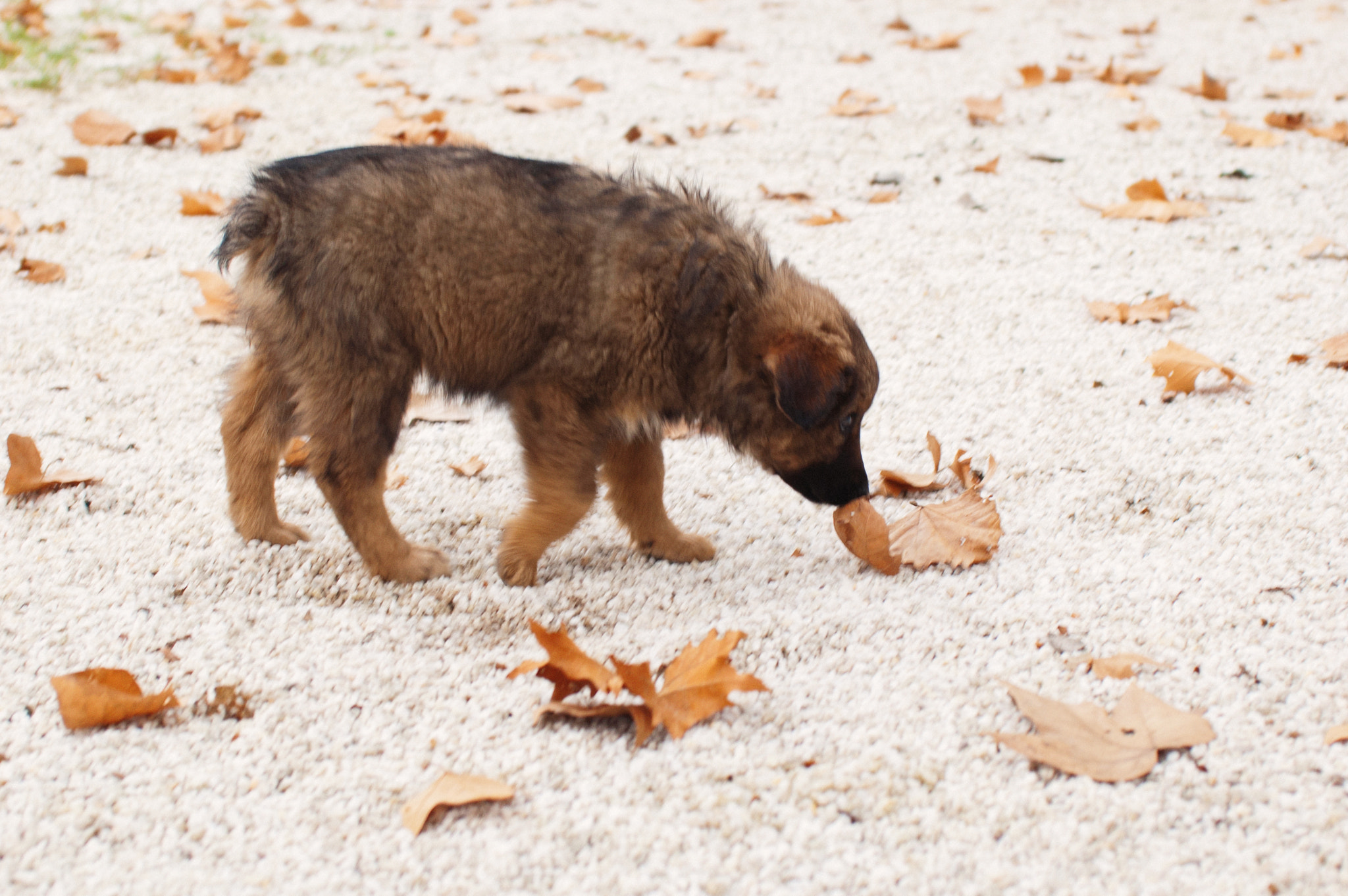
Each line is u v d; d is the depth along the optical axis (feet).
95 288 16.55
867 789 7.70
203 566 10.59
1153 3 36.52
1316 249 17.13
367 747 8.18
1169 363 13.65
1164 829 7.30
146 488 11.93
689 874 7.04
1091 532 10.98
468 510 11.97
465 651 9.39
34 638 9.44
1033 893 6.85
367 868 7.12
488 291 10.32
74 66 27.35
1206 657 8.97
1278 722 8.19
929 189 20.53
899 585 10.28
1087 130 23.25
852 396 10.41
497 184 10.43
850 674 8.93
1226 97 24.90
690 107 25.31
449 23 34.32
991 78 27.35
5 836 7.36
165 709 8.55
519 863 7.14
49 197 19.58
